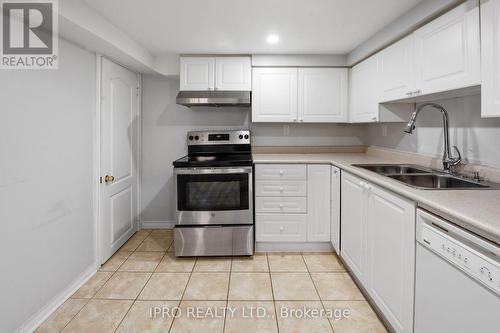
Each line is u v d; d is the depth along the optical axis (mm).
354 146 3410
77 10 1731
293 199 2744
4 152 1501
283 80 3064
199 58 2988
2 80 1493
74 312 1861
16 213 1579
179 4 1859
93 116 2361
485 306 932
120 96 2803
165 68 3064
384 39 2248
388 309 1594
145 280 2268
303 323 1760
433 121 2207
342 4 1859
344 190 2367
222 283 2225
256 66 3047
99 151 2422
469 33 1433
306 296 2047
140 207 3410
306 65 3012
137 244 2982
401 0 1794
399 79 2086
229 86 3012
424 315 1262
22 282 1626
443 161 1930
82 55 2195
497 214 1039
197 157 3090
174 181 2646
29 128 1666
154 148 3400
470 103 1840
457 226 1084
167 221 3473
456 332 1062
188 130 3389
